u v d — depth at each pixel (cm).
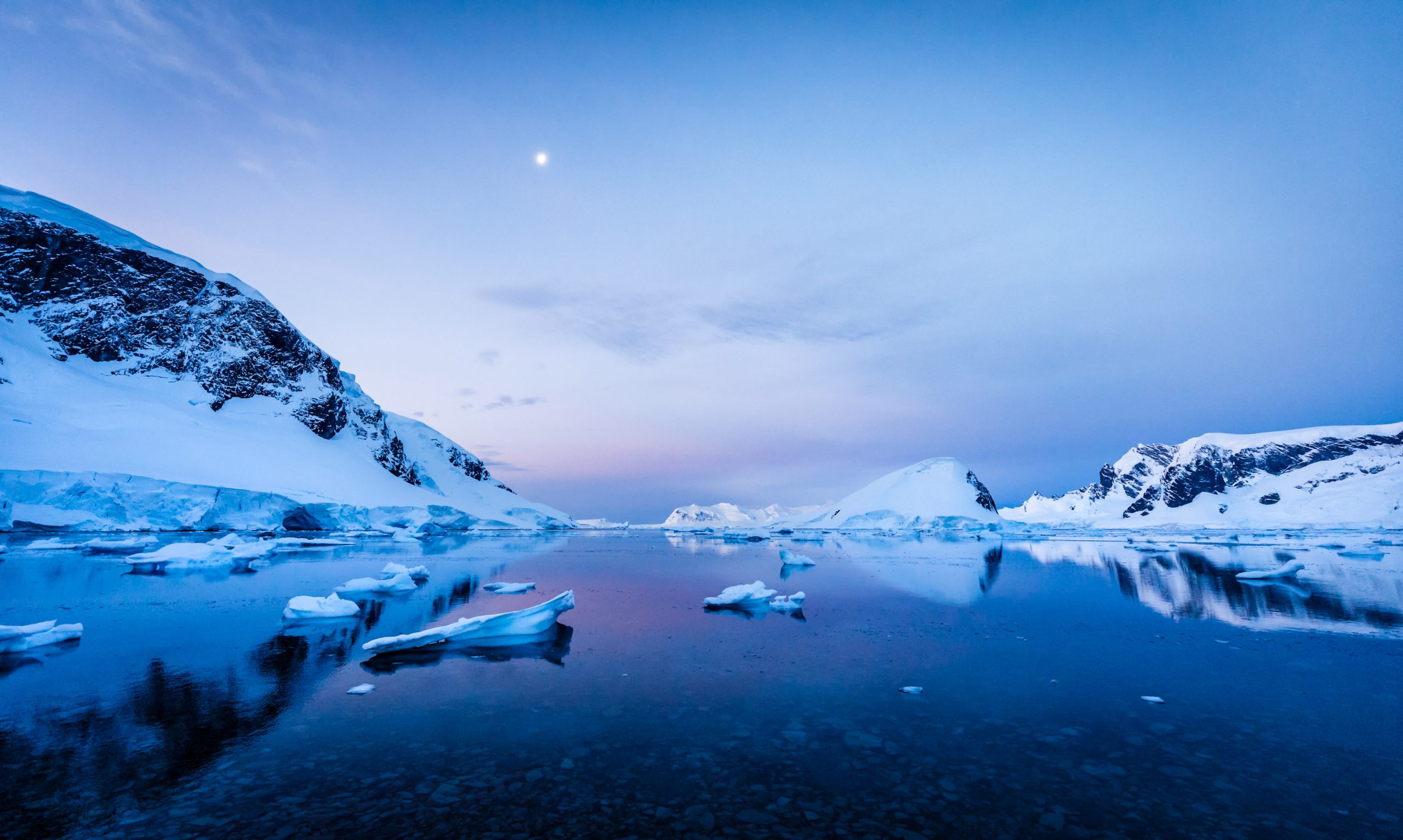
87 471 3991
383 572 2005
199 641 1127
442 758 589
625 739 646
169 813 469
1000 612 1548
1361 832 451
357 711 734
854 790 525
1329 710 748
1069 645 1140
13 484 3622
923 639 1206
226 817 462
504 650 1091
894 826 460
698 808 488
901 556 3734
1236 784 538
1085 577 2416
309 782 528
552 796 505
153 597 1658
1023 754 609
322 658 1009
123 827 446
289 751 604
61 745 609
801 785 534
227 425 5769
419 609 1522
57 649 1048
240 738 639
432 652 1066
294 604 1353
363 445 7312
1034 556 3712
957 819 471
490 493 9506
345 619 1363
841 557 3647
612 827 454
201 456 4894
